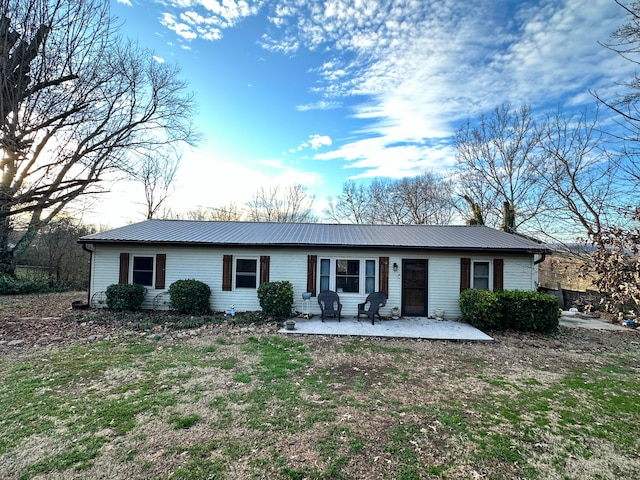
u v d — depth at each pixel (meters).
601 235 3.64
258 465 3.09
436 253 10.98
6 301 12.84
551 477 2.99
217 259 11.37
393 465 3.12
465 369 6.10
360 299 11.13
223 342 7.59
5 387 4.80
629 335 9.23
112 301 10.74
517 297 9.38
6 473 2.91
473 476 2.98
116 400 4.44
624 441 3.62
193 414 4.07
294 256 11.24
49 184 7.96
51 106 7.57
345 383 5.26
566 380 5.55
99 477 2.87
